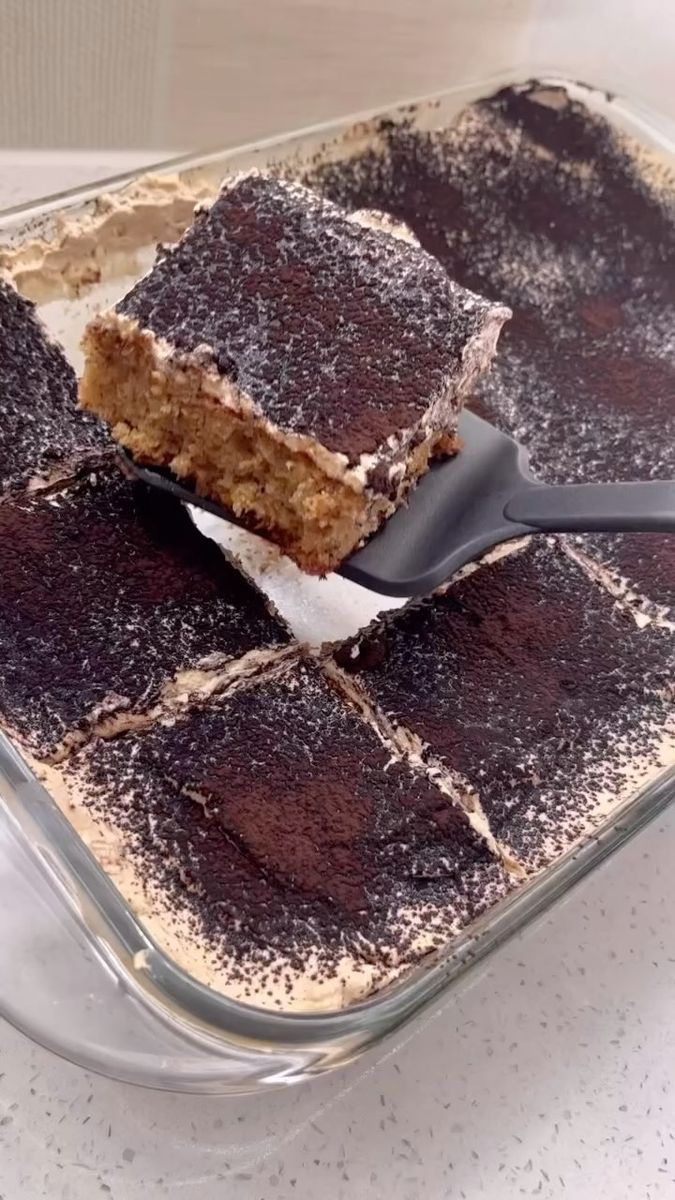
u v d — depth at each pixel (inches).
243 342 13.6
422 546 14.3
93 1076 12.5
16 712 13.1
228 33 20.8
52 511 14.5
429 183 19.8
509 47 23.0
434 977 11.8
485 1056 13.2
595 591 15.6
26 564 14.0
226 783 12.8
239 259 14.0
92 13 19.7
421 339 13.9
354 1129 12.6
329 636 15.0
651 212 20.6
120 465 15.1
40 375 15.7
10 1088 12.4
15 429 15.1
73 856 11.8
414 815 13.0
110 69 20.6
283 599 15.3
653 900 14.6
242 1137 12.5
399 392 13.5
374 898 12.5
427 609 14.8
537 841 13.3
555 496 14.2
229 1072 11.3
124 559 14.4
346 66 22.2
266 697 13.7
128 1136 12.3
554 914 14.2
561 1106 13.1
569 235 19.9
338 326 13.7
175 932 12.1
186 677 13.6
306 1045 11.3
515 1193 12.5
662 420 17.7
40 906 11.8
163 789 12.9
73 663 13.5
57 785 12.8
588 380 18.0
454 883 12.9
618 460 17.1
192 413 14.0
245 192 14.5
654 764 14.1
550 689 14.4
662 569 16.0
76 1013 11.4
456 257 19.0
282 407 13.3
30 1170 12.0
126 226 17.5
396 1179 12.4
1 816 12.1
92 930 11.5
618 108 21.7
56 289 17.3
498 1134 12.8
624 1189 12.7
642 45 22.5
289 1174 12.3
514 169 20.5
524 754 13.8
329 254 14.1
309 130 19.2
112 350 14.3
